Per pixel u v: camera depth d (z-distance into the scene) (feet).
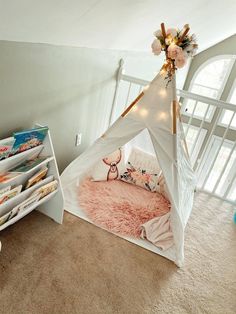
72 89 5.98
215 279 5.26
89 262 4.99
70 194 6.69
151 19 5.07
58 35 4.37
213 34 10.41
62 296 4.27
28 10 2.98
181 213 5.60
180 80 16.24
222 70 17.76
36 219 5.74
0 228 4.21
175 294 4.74
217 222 7.11
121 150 7.37
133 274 4.95
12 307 3.95
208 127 18.02
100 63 6.70
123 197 6.80
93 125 7.81
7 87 4.14
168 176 5.23
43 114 5.33
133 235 5.81
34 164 4.59
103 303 4.31
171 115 4.86
